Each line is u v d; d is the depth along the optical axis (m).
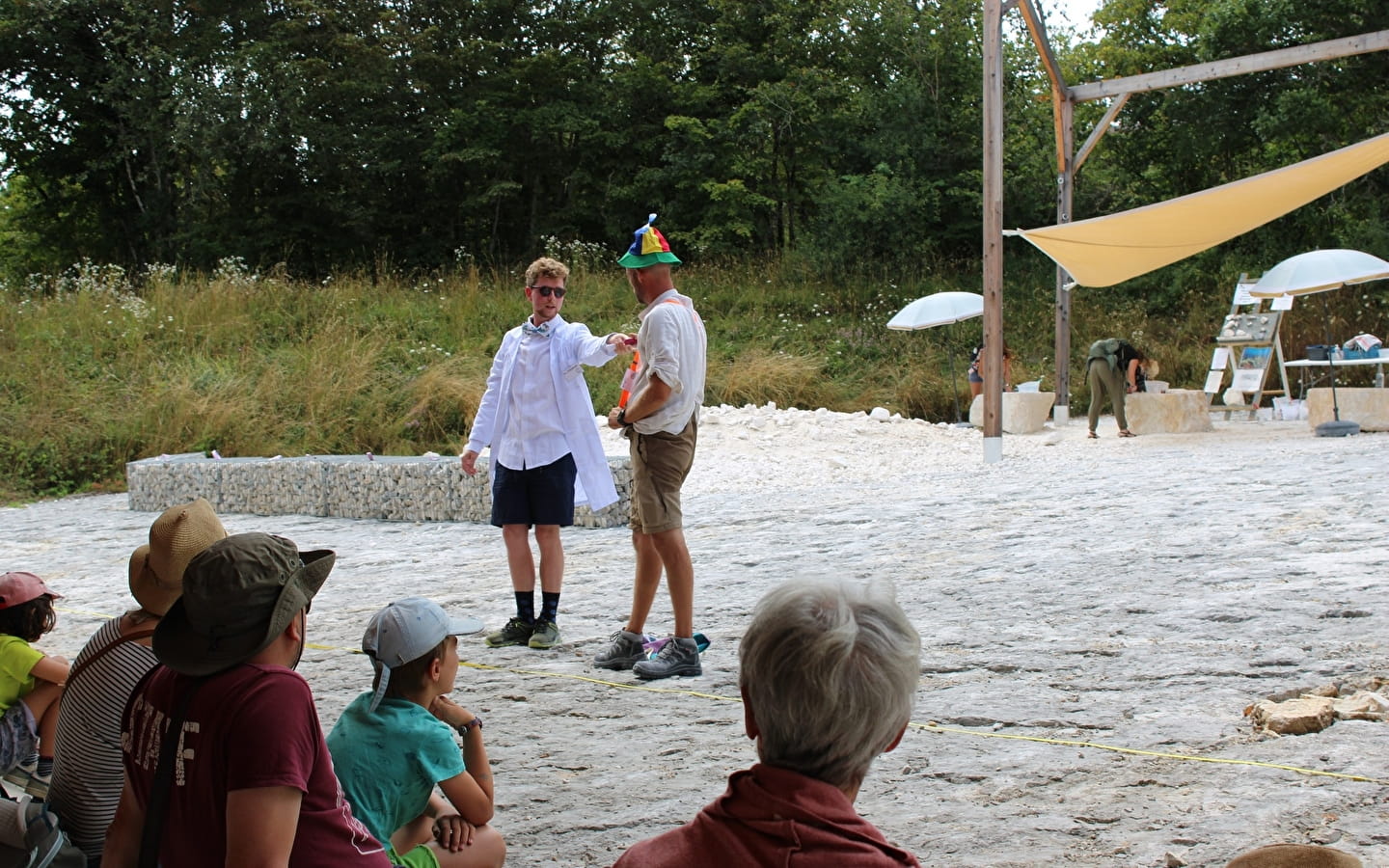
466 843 2.89
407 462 11.52
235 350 18.72
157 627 2.09
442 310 21.45
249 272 27.33
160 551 2.66
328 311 20.59
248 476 12.39
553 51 30.05
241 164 28.08
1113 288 26.75
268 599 2.06
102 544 10.45
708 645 5.30
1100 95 17.53
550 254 26.77
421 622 2.77
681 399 5.00
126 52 29.23
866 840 1.59
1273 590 5.78
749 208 28.81
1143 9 30.78
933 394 21.06
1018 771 3.69
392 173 29.08
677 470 5.08
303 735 2.03
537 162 29.89
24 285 22.69
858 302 24.84
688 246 28.42
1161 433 15.60
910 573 6.98
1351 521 7.42
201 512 2.71
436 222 30.31
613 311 22.89
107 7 29.23
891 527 8.79
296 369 17.75
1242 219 13.98
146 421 15.72
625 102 29.59
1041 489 10.34
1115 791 3.47
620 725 4.50
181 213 29.02
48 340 17.72
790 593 1.70
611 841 3.38
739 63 29.69
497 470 5.93
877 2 29.94
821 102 29.38
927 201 27.44
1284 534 7.20
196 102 26.72
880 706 1.62
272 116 27.14
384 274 24.02
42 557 9.80
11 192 33.12
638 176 28.94
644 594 5.36
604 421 15.11
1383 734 3.76
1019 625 5.54
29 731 3.52
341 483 11.70
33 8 28.25
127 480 13.17
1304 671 4.48
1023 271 27.69
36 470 15.00
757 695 1.66
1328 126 25.19
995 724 4.17
